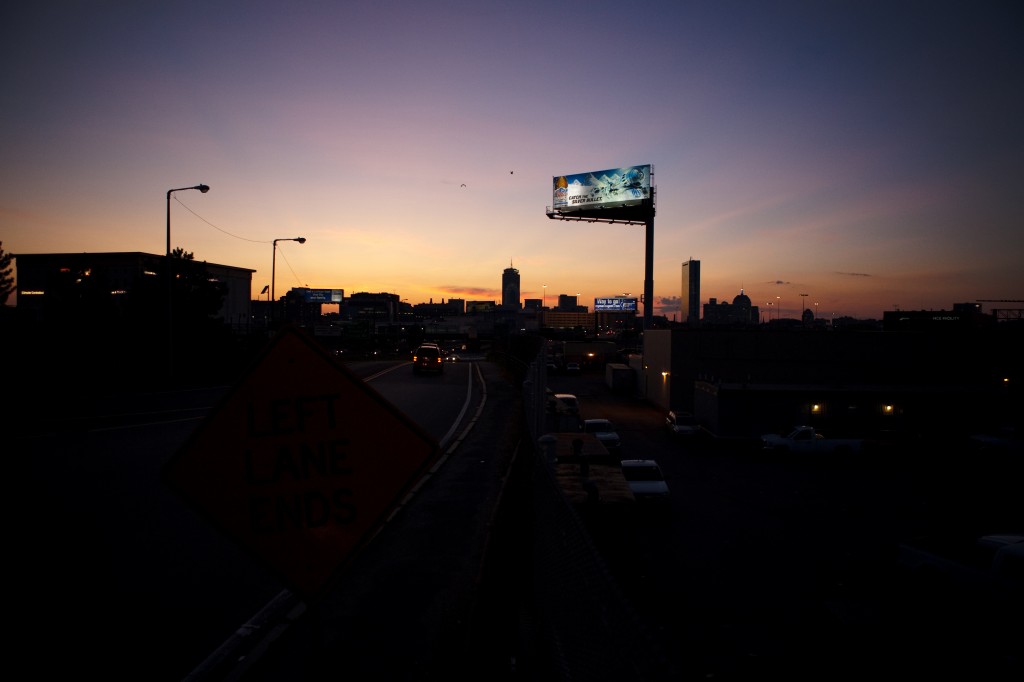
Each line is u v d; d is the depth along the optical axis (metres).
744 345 36.09
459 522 9.18
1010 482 21.05
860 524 16.20
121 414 19.58
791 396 28.25
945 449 24.86
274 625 5.97
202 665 5.21
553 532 4.67
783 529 15.71
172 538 8.52
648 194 64.88
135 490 10.80
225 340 33.44
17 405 20.80
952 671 7.95
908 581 11.03
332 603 6.38
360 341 81.88
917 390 28.30
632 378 47.97
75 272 28.67
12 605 6.36
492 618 6.19
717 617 10.17
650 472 16.98
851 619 9.67
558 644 4.28
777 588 11.58
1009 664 7.99
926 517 16.95
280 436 2.93
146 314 29.36
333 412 2.97
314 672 2.95
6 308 24.41
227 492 2.87
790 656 8.64
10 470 12.16
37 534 8.56
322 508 2.94
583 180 67.50
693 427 29.00
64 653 5.39
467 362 59.19
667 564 12.96
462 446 15.34
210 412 2.88
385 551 7.94
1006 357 34.34
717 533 15.30
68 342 26.14
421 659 5.19
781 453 25.08
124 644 5.59
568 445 14.33
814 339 35.66
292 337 2.97
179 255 32.44
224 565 7.62
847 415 28.31
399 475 3.00
